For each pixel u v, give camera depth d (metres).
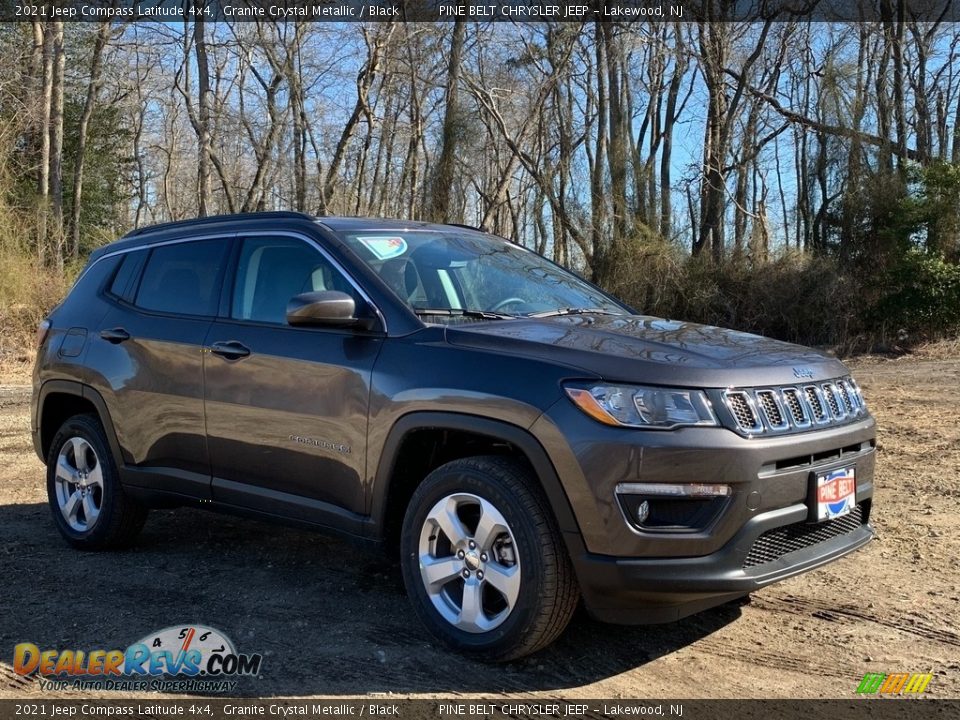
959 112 23.14
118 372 4.88
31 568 4.76
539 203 27.52
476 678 3.42
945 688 3.37
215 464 4.45
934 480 6.58
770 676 3.47
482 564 3.49
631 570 3.18
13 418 9.93
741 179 27.88
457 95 24.98
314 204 29.75
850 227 20.70
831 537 3.73
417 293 4.10
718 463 3.20
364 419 3.81
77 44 31.45
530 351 3.51
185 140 43.34
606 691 3.33
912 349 18.67
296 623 3.97
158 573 4.68
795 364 3.68
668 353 3.49
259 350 4.25
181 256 4.94
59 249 20.02
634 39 24.97
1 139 21.72
